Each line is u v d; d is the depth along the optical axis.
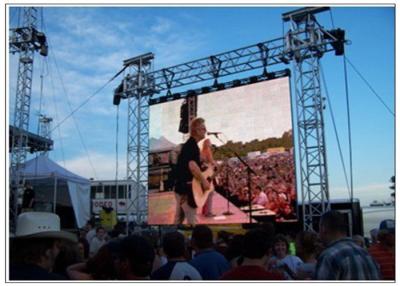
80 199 15.74
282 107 12.81
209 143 14.09
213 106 14.26
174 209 14.51
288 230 12.34
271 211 12.35
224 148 13.70
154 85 15.49
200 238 3.62
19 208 14.27
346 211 11.24
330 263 2.80
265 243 2.60
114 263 2.94
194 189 14.12
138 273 2.73
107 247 3.00
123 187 23.50
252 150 13.12
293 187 12.09
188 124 14.71
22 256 2.40
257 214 12.60
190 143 14.55
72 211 16.23
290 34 12.40
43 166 15.05
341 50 11.89
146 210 16.58
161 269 3.13
